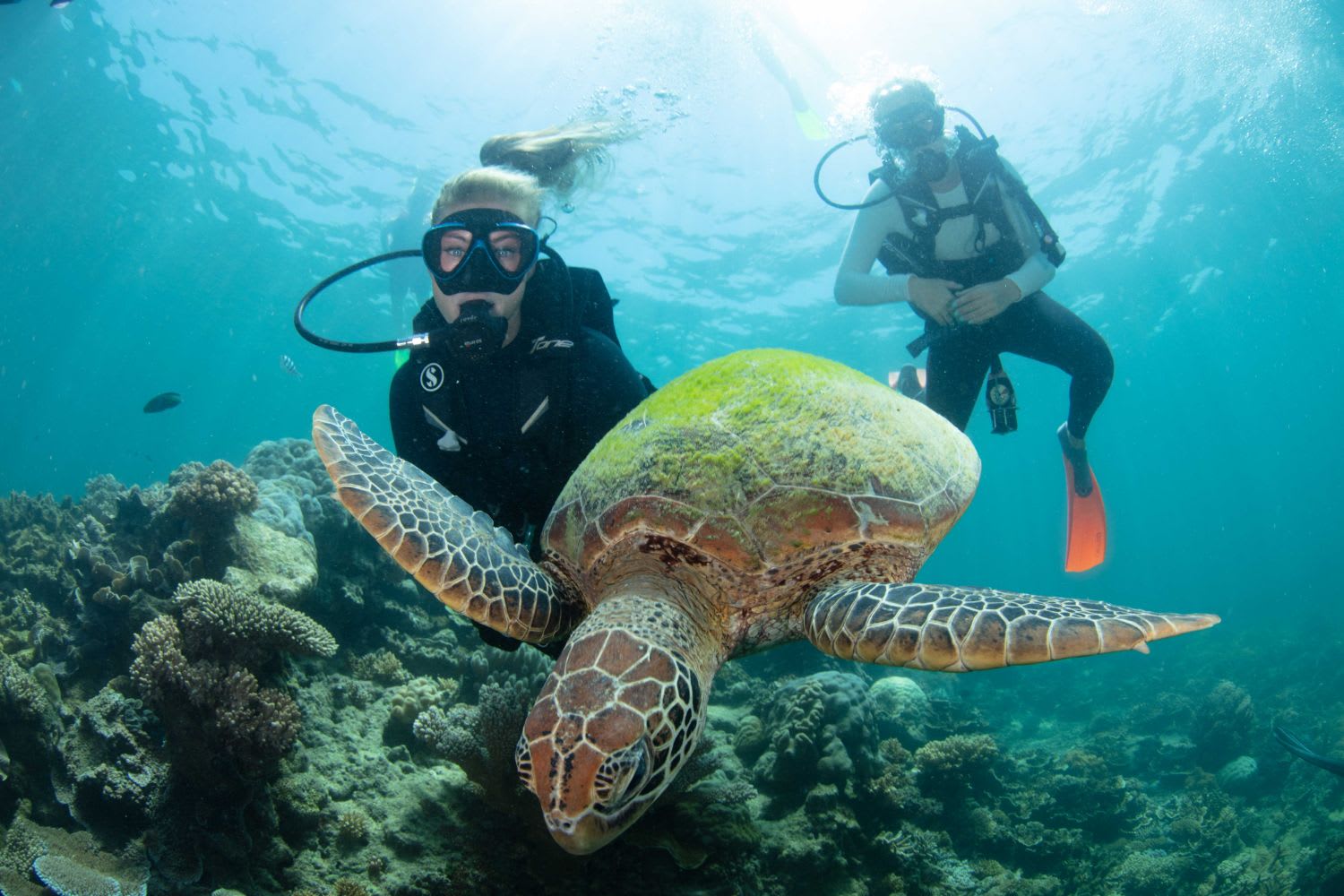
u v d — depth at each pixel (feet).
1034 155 67.31
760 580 8.93
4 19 65.41
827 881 18.11
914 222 18.79
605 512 9.43
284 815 14.11
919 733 29.07
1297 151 69.97
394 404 11.83
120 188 95.66
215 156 84.33
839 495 8.95
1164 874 28.76
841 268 19.92
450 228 9.86
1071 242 83.71
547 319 10.98
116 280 129.70
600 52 53.62
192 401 231.50
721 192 69.67
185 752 13.53
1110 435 222.69
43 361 189.78
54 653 16.60
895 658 7.63
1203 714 47.52
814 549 8.84
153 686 13.47
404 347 10.33
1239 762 41.93
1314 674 59.57
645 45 49.78
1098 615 7.28
